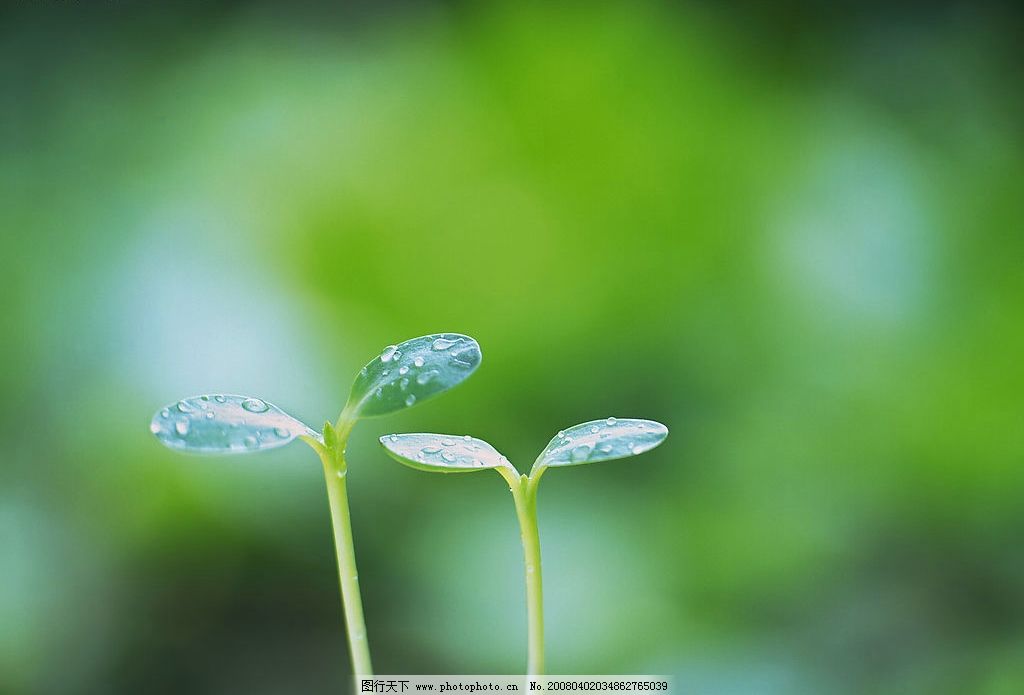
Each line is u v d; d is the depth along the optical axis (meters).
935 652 0.98
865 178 1.50
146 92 1.78
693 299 1.35
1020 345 1.21
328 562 1.07
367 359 1.25
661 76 1.54
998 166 1.62
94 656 1.02
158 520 1.08
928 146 1.69
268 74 1.76
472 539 1.05
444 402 1.23
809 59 1.92
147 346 1.21
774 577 1.06
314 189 1.40
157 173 1.53
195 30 1.92
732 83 1.73
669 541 1.06
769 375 1.30
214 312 1.24
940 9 1.96
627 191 1.39
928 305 1.33
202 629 1.04
